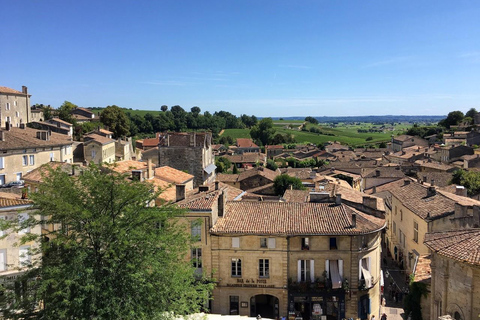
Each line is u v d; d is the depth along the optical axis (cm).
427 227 4500
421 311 3047
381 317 4188
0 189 4834
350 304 4084
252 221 4259
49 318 2578
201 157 8938
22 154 8069
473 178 7856
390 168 10600
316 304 4116
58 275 2591
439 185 8538
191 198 4469
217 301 4200
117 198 2955
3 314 2639
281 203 4553
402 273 5512
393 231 6306
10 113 11744
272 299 4466
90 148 10169
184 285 3017
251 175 9494
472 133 15900
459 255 2398
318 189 6525
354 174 10994
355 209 4650
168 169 7144
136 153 13488
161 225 3194
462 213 4181
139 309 2675
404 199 5644
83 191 3000
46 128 11900
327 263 4116
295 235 4053
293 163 16938
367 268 4212
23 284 2800
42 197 2817
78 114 17612
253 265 4156
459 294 2455
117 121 16175
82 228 2853
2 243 3675
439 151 14338
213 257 4166
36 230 3903
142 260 2830
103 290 2659
